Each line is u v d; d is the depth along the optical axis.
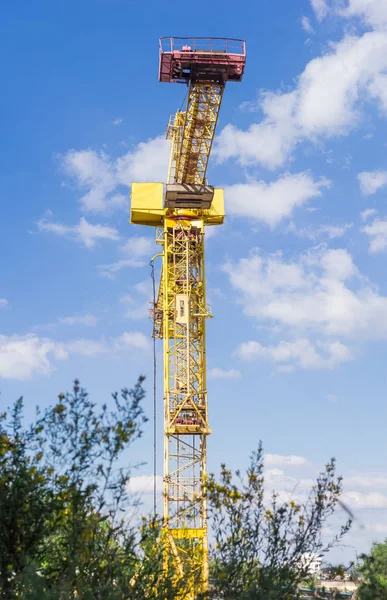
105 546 9.65
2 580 8.93
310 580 10.76
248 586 10.05
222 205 71.94
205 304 68.94
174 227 69.69
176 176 69.38
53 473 9.70
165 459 63.09
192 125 63.41
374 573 10.73
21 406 10.02
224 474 11.16
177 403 65.19
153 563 10.02
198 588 10.22
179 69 59.47
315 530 10.88
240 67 59.38
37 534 9.36
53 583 9.12
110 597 8.97
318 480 11.28
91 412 10.06
